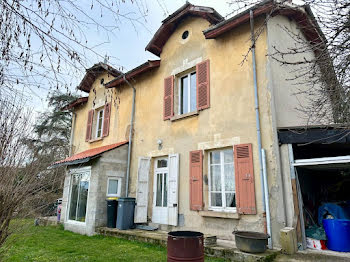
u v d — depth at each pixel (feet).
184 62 29.48
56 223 34.30
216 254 17.95
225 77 25.08
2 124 11.23
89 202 29.30
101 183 29.25
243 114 22.81
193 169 25.07
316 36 27.66
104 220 28.71
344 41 12.56
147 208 28.66
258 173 20.72
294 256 16.72
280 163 19.80
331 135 18.17
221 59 25.93
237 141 22.59
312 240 18.79
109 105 38.70
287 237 17.25
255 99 21.97
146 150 30.94
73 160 30.04
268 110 21.17
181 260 13.08
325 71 14.57
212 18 27.17
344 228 17.98
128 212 27.35
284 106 22.47
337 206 20.92
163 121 29.86
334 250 17.95
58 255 18.94
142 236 22.90
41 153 12.79
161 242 21.20
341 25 12.19
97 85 42.68
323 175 27.66
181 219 25.09
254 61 22.79
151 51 33.24
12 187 11.08
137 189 28.53
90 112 42.34
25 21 9.21
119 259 17.66
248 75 23.31
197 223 23.72
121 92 37.40
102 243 23.06
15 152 11.32
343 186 26.37
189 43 29.58
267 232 19.04
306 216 21.70
